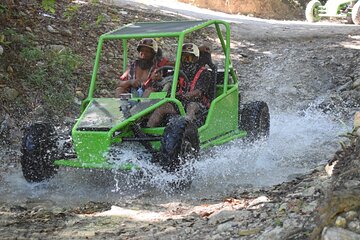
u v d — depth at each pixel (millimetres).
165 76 10133
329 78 16375
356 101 14266
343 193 5621
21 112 12180
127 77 10359
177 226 6895
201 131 9641
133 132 9125
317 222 5664
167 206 8008
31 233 6816
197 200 8305
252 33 22359
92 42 15844
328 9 29938
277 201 7102
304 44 20750
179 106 9273
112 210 7824
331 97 14680
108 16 18000
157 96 9422
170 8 24859
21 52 13406
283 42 21281
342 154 7176
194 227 6746
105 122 8930
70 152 9477
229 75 11273
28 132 9102
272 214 6625
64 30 15688
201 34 20188
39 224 7203
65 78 13602
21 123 11891
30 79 12945
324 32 23641
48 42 14812
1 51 12953
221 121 10438
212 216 7004
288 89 15711
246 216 6746
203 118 10016
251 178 9500
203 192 8766
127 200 8445
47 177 9156
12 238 6609
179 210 7754
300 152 11109
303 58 18109
